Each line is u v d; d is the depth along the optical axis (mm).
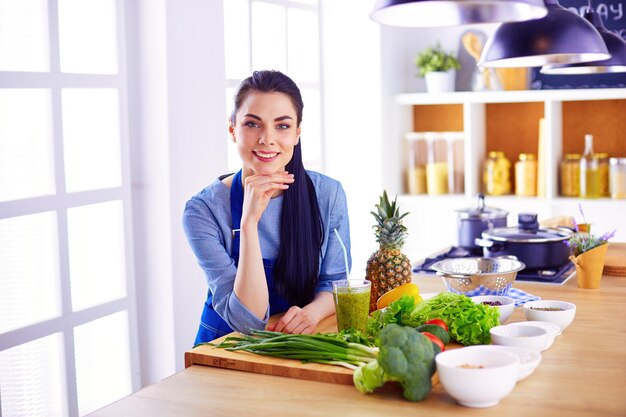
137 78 3068
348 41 4465
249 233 2098
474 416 1471
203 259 2207
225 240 2254
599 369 1733
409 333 1564
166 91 3018
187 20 3105
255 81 2111
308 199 2281
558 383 1644
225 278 2168
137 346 3107
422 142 4672
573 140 4621
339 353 1746
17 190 2646
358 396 1604
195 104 3170
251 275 2090
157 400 1616
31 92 2678
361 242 4559
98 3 2912
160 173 3066
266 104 2094
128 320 3062
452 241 4805
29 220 2682
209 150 3260
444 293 1942
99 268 2947
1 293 2611
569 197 4375
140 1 3029
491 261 2504
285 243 2250
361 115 4484
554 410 1490
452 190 4613
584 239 2574
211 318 2295
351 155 4527
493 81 4484
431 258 3098
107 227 2975
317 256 2301
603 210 4395
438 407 1526
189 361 1856
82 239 2875
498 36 2418
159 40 3012
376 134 4461
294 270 2256
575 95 4211
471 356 1627
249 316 2078
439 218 4824
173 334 3104
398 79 4715
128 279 3055
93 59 2908
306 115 4406
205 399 1614
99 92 2926
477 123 4609
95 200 2898
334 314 2275
